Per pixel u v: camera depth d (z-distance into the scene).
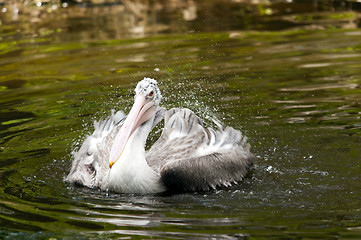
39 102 14.79
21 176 10.73
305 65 16.75
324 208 9.01
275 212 8.91
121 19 23.11
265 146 11.84
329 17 22.34
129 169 10.17
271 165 11.08
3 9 25.09
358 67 16.34
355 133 12.20
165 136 11.84
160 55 18.22
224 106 13.90
